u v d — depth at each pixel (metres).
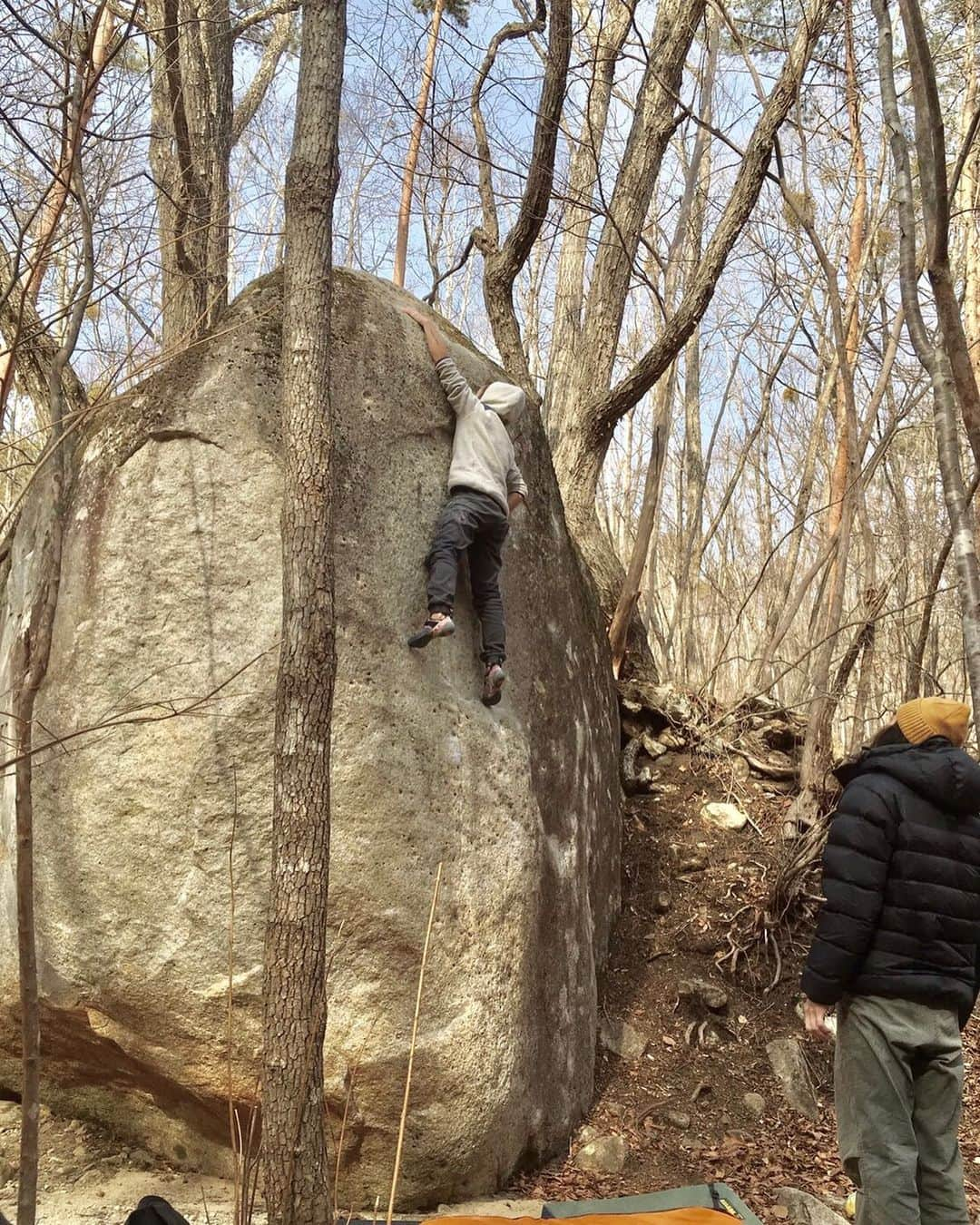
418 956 3.97
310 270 3.29
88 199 4.28
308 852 2.94
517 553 5.08
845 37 7.39
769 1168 4.52
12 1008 4.06
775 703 7.64
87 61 3.81
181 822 3.81
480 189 7.81
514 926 4.28
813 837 5.87
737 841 6.49
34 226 4.57
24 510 4.71
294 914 2.91
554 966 4.71
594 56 8.92
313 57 3.39
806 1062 5.23
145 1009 3.80
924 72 2.17
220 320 4.32
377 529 4.21
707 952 5.81
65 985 3.86
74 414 3.47
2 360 5.00
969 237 10.08
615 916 5.93
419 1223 3.59
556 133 6.85
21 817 2.91
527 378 7.37
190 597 3.93
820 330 9.88
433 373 4.57
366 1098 3.85
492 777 4.36
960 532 2.08
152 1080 4.04
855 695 8.81
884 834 3.38
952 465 2.12
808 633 8.54
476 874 4.19
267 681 3.88
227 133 7.32
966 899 3.37
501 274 7.43
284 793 2.97
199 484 4.00
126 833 3.81
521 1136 4.29
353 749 3.95
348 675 4.00
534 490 5.36
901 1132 3.28
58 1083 4.30
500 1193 4.20
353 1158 3.93
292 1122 2.81
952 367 2.17
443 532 4.26
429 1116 3.93
